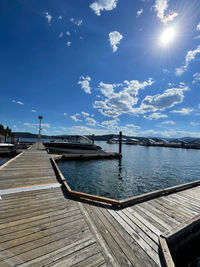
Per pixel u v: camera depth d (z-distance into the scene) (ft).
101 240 7.21
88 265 5.72
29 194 12.57
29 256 5.94
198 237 9.31
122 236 7.67
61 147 54.03
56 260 5.84
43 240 6.91
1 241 6.68
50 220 8.70
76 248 6.55
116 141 284.61
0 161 43.68
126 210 10.66
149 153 94.32
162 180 29.81
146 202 12.29
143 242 7.29
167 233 7.64
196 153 102.83
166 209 11.19
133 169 39.70
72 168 36.99
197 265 8.32
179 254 8.19
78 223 8.55
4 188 13.75
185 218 9.96
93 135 85.71
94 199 11.66
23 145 79.56
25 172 20.06
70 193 12.48
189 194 14.56
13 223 8.19
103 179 28.66
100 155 54.49
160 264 5.98
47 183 15.66
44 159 31.68
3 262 5.60
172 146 178.40
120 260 6.09
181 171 39.81
